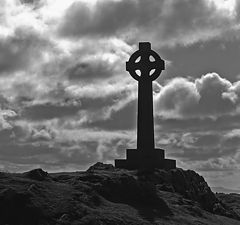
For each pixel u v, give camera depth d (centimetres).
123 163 8794
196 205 7931
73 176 7706
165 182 8275
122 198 7262
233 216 8344
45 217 6106
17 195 6266
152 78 9056
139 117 8956
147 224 6512
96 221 6203
